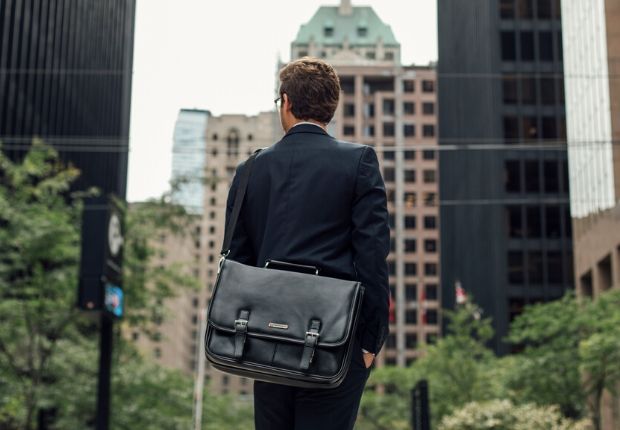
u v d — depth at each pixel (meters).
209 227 123.12
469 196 74.81
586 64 46.16
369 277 2.97
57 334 23.08
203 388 35.16
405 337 129.75
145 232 24.30
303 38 165.62
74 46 51.12
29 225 21.44
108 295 16.30
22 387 22.95
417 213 133.25
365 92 137.50
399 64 148.75
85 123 53.22
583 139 47.12
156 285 25.22
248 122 131.25
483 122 70.06
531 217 67.44
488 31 68.75
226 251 3.19
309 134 3.17
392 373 45.25
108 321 16.66
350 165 3.06
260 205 3.16
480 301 70.31
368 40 165.75
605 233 41.72
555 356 30.52
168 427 24.98
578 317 30.23
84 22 53.84
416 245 132.38
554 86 67.81
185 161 124.75
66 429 24.19
